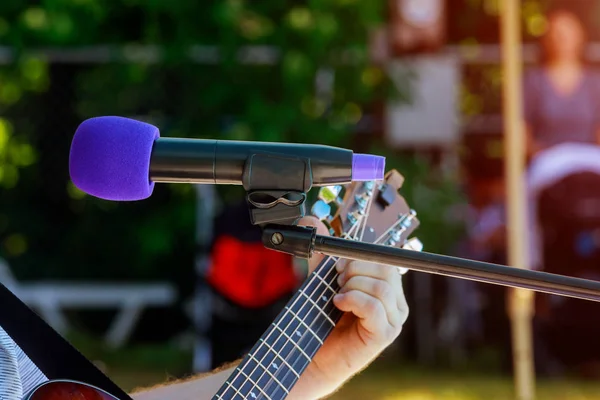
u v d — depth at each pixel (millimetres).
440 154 9891
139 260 10227
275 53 9508
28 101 10047
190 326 10078
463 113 9992
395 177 2594
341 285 2457
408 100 9703
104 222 10297
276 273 8273
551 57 9562
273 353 2342
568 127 9477
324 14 9367
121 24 9898
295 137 9562
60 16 9617
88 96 9953
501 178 9875
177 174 2023
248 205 2039
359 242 2074
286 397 2453
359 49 9477
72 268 10352
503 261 9734
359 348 2482
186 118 9734
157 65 9703
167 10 9453
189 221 9773
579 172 9297
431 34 9664
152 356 9625
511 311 8125
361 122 9805
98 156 2016
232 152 2010
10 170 10086
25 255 10398
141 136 2018
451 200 9648
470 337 9930
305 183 2004
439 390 8406
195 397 2582
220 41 9438
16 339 2361
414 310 9930
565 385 8953
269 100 9594
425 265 2059
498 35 9992
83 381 2373
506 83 7762
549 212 9359
